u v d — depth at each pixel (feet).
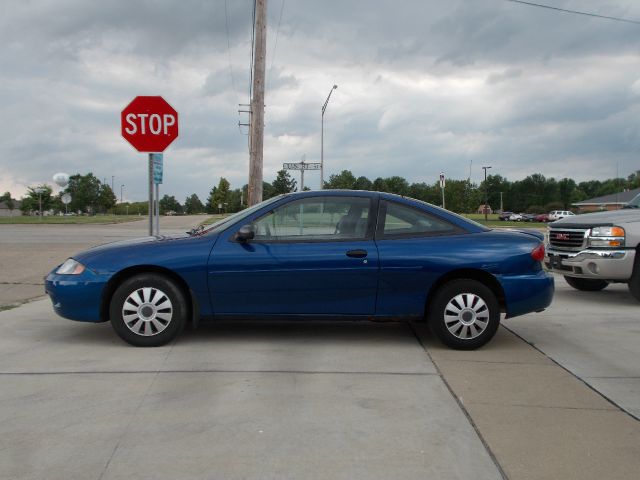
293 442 11.50
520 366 16.98
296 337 20.20
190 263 18.24
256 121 42.47
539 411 13.37
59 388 14.53
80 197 418.31
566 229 29.58
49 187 268.00
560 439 11.84
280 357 17.57
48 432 11.87
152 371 15.99
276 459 10.75
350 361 17.26
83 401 13.64
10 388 14.51
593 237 27.96
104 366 16.46
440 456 10.98
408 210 19.22
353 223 18.93
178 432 11.92
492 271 18.62
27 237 79.05
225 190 388.78
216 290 18.34
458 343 18.61
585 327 22.50
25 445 11.27
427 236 18.95
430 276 18.51
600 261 27.53
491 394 14.47
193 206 566.36
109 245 19.57
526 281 18.70
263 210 18.97
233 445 11.33
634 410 13.48
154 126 29.91
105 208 432.25
